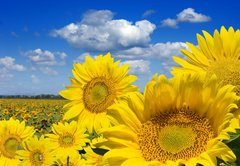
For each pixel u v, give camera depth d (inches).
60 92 34.7
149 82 15.3
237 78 17.8
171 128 15.6
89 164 38.6
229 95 13.8
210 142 14.1
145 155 15.3
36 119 156.8
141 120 15.7
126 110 15.5
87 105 33.5
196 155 14.8
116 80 32.1
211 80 14.6
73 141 51.6
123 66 32.3
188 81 15.1
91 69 33.6
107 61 33.1
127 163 14.7
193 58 18.2
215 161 13.0
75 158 50.5
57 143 51.8
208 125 15.0
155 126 15.7
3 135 53.4
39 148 51.9
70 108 34.4
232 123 15.0
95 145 15.0
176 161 14.4
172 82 15.3
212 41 18.3
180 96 15.5
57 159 50.9
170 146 15.3
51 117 165.9
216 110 14.5
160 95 15.5
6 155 52.6
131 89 31.5
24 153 51.8
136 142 15.4
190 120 15.5
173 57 18.2
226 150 12.7
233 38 18.2
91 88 33.2
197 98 15.2
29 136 53.9
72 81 34.7
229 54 18.3
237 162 13.0
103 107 32.7
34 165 51.5
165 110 15.8
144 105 15.5
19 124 54.3
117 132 15.2
